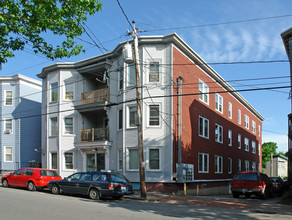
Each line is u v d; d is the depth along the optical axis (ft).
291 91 57.00
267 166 206.80
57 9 35.88
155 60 67.21
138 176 65.36
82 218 30.12
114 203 43.55
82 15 38.86
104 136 74.59
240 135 118.83
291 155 65.31
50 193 54.24
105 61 75.10
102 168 74.74
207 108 85.97
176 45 68.95
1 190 55.36
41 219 29.07
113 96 74.64
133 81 69.05
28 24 36.86
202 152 79.77
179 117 66.59
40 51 40.14
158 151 65.31
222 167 94.73
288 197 53.88
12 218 29.27
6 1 34.04
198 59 77.92
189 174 66.28
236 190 58.80
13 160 97.66
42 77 91.15
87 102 78.54
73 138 80.48
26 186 58.85
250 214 37.88
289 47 62.34
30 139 102.32
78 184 49.57
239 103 120.78
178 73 68.85
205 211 39.22
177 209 40.14
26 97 102.63
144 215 33.40
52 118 84.38
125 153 67.56
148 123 66.03
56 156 82.33
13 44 38.29
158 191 63.31
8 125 99.71
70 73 83.10
